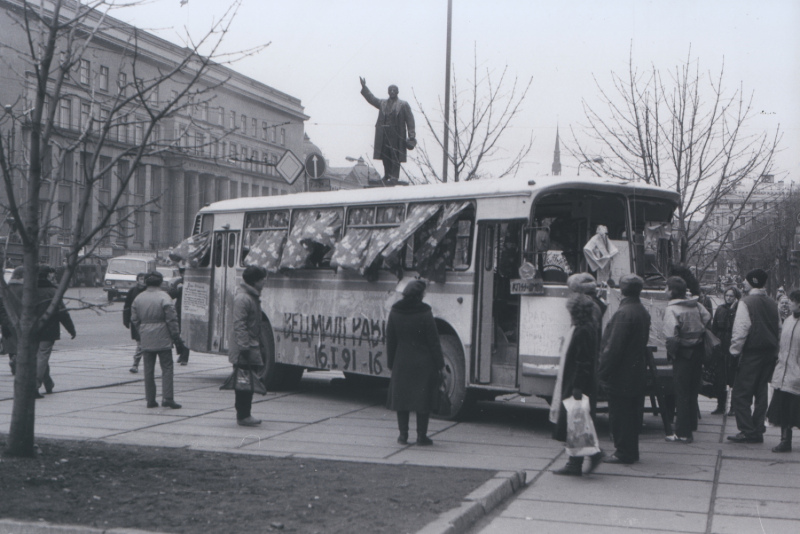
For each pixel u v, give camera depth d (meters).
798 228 38.03
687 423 11.19
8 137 8.61
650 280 12.66
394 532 6.17
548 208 12.20
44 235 8.50
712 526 7.08
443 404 12.67
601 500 7.94
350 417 12.73
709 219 21.69
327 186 18.48
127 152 8.43
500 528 6.94
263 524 6.30
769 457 10.16
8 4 8.84
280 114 91.12
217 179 86.19
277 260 15.59
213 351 17.06
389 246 13.16
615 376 9.62
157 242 77.62
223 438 10.55
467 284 12.48
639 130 20.77
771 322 11.17
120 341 27.59
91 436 10.45
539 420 13.12
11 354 14.27
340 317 14.51
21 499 6.78
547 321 11.70
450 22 22.62
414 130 19.08
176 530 6.11
